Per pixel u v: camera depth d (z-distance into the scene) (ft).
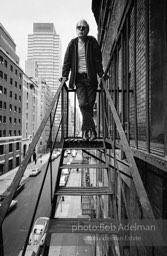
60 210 72.43
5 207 4.29
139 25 11.99
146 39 5.63
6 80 113.80
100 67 13.71
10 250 40.73
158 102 9.25
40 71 476.13
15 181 4.79
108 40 27.86
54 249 45.09
